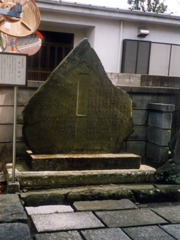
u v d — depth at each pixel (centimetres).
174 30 1252
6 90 537
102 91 538
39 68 1203
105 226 370
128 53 1187
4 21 439
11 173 468
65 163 499
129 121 564
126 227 371
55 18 1094
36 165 482
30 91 554
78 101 522
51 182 472
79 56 514
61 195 440
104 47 1168
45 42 1193
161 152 594
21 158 561
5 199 406
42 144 508
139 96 630
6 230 329
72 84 515
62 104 512
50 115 506
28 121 493
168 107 584
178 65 1275
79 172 494
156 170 545
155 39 1230
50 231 344
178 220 401
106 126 548
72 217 385
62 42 1217
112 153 559
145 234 354
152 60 1229
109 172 508
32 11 460
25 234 324
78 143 532
